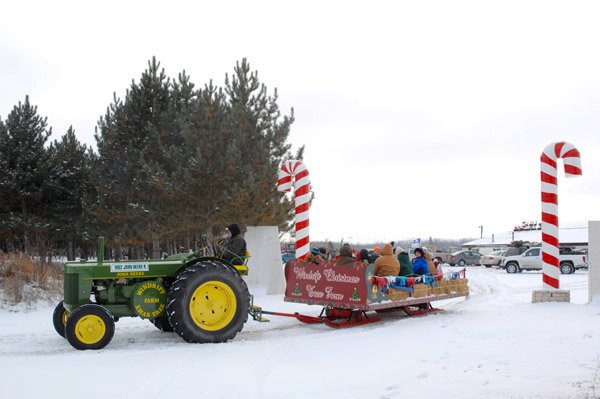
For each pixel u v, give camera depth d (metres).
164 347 8.91
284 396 5.99
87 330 8.76
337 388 6.23
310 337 9.70
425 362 7.39
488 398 5.56
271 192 18.47
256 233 16.97
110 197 19.56
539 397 5.50
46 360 7.89
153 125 19.42
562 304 12.07
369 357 7.89
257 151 18.48
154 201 18.62
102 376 6.95
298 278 11.44
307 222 13.92
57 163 23.88
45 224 22.77
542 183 12.81
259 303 14.60
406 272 11.82
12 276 14.88
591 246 12.32
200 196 17.94
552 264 12.74
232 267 9.84
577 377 6.26
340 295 10.65
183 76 21.19
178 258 10.48
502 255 41.72
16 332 10.41
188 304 9.16
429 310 12.11
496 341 8.58
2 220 22.27
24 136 23.20
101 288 9.70
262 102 19.97
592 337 8.52
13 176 22.48
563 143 12.45
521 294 17.92
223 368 7.38
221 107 18.22
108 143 20.06
